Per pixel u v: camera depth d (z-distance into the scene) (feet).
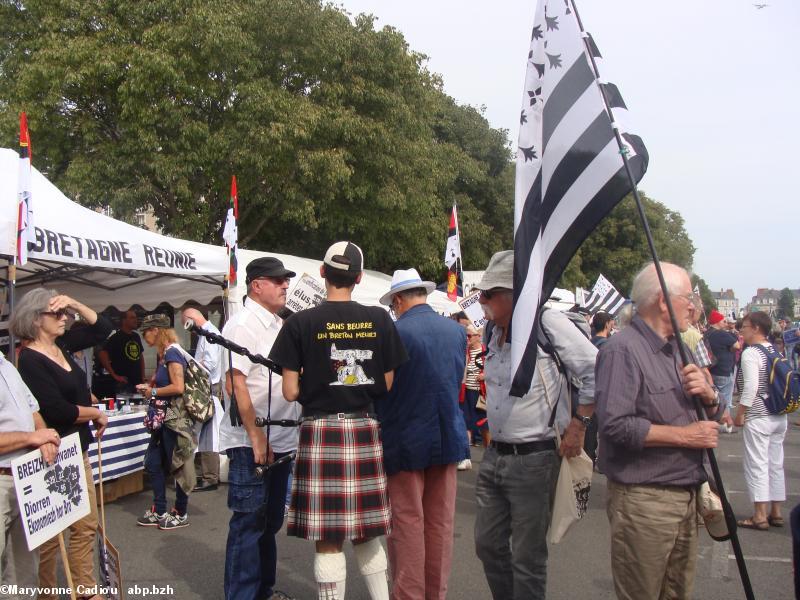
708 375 10.31
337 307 11.55
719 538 10.22
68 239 19.35
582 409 11.30
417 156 60.49
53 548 13.29
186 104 48.44
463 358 13.17
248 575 13.33
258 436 13.17
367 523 11.16
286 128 49.19
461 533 20.83
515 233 11.04
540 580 11.68
